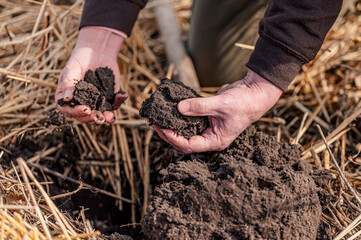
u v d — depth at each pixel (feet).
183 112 3.62
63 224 3.40
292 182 3.35
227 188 3.24
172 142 3.82
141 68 6.89
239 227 3.13
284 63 3.53
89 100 3.89
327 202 3.64
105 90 4.19
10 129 5.18
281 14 3.42
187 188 3.30
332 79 6.43
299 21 3.34
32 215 3.54
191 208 3.29
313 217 3.40
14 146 4.98
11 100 5.06
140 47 7.45
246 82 3.84
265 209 3.18
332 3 3.30
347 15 6.42
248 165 3.44
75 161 5.46
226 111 3.64
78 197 4.83
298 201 3.34
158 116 3.63
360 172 4.53
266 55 3.57
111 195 5.24
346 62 6.50
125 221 5.23
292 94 6.46
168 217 3.17
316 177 3.76
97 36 4.43
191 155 4.39
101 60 4.46
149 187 5.42
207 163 3.84
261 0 5.12
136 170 5.71
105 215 5.00
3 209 3.37
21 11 7.72
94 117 4.06
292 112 6.26
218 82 6.24
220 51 5.81
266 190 3.30
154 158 5.69
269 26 3.48
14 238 3.10
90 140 5.75
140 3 4.56
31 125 5.31
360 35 6.64
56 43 6.69
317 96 5.99
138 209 5.34
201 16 5.70
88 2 4.48
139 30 7.57
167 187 3.49
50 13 5.98
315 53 3.58
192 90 4.05
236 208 3.19
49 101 5.74
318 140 4.95
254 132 4.08
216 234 3.11
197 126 3.84
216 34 5.67
